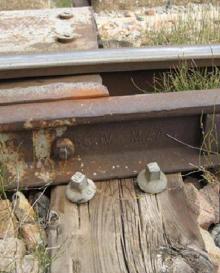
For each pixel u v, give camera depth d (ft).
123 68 2.37
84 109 1.99
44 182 2.06
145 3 4.44
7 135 2.00
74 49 2.35
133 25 4.02
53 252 1.78
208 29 3.37
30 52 2.28
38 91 2.08
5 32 2.54
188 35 3.36
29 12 2.77
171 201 2.00
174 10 4.39
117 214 1.94
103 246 1.81
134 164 2.14
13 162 2.07
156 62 2.40
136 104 2.04
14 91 2.08
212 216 1.98
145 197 2.01
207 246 1.84
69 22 2.67
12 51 2.35
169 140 2.19
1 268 1.73
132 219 1.91
